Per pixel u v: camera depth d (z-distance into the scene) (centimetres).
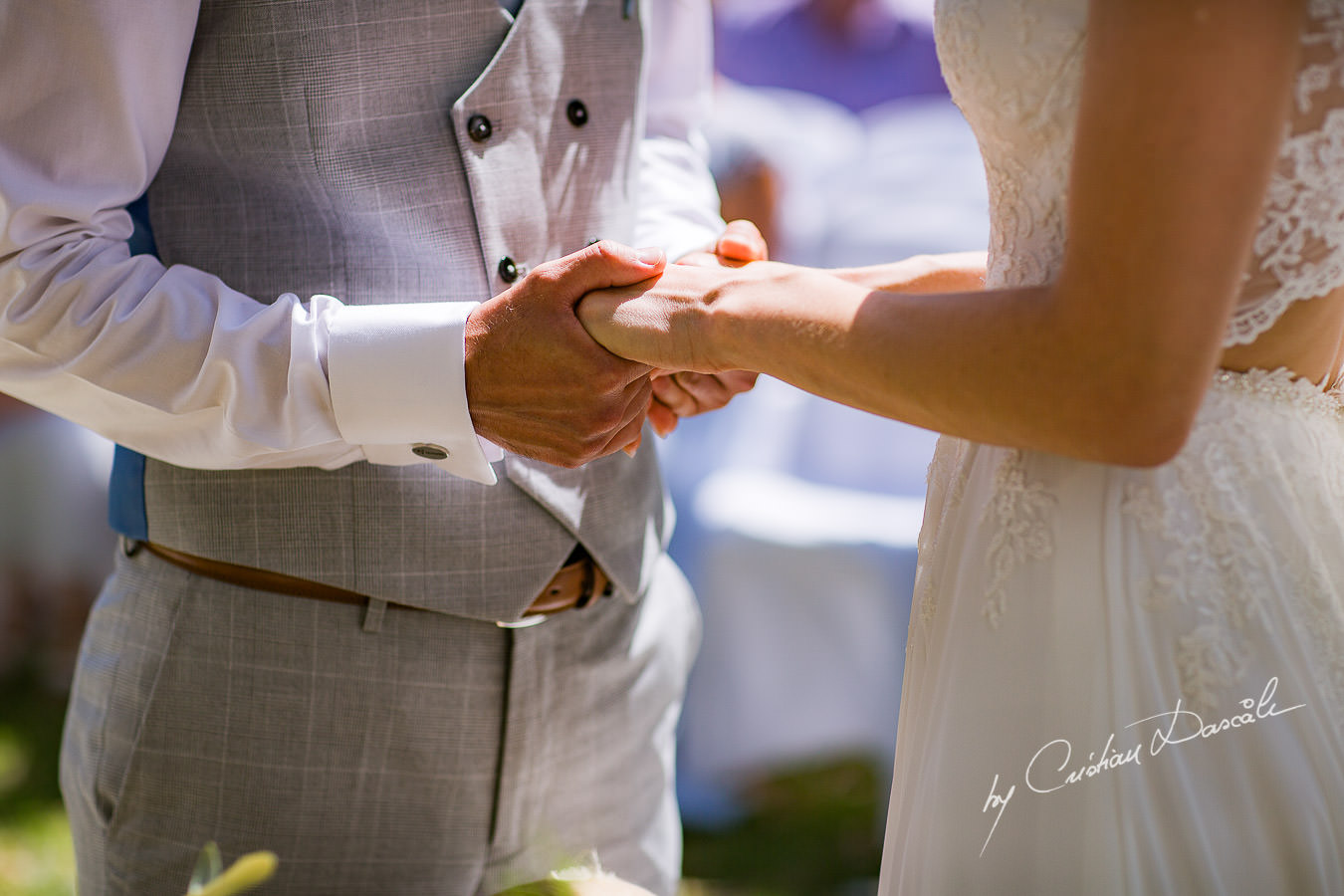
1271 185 90
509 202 130
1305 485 101
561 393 116
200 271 122
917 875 105
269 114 120
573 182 136
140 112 115
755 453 325
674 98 167
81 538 378
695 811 321
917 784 110
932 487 119
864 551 309
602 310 113
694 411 150
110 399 118
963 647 104
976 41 96
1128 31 78
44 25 107
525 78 129
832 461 318
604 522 143
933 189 308
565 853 149
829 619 312
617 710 154
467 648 137
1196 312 80
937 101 391
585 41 136
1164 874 95
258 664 131
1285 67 78
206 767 132
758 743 318
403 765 136
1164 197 78
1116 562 97
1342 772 98
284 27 118
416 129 125
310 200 125
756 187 334
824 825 318
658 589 163
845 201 321
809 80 400
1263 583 97
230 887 78
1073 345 83
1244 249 80
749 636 315
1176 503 97
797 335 98
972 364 88
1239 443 98
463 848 142
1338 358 107
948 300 91
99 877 136
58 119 110
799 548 309
